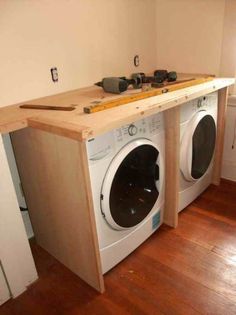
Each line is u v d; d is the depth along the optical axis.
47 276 1.52
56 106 1.39
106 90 1.67
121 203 1.44
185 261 1.53
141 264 1.53
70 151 1.12
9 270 1.35
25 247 1.40
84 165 1.09
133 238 1.57
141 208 1.56
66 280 1.49
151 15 2.21
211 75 2.07
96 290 1.41
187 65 2.23
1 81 1.46
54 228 1.50
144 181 1.58
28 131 1.30
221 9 1.89
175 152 1.58
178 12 2.11
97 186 1.23
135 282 1.43
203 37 2.05
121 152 1.28
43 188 1.41
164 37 2.28
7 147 1.57
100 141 1.18
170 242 1.68
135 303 1.32
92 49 1.86
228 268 1.46
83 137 0.98
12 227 1.31
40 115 1.26
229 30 1.89
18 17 1.44
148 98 1.42
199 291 1.35
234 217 1.86
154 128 1.48
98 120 1.10
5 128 1.16
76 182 1.17
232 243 1.64
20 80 1.54
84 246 1.34
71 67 1.77
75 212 1.28
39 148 1.29
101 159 1.20
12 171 1.63
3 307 1.36
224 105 1.93
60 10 1.61
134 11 2.05
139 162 1.45
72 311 1.31
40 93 1.65
